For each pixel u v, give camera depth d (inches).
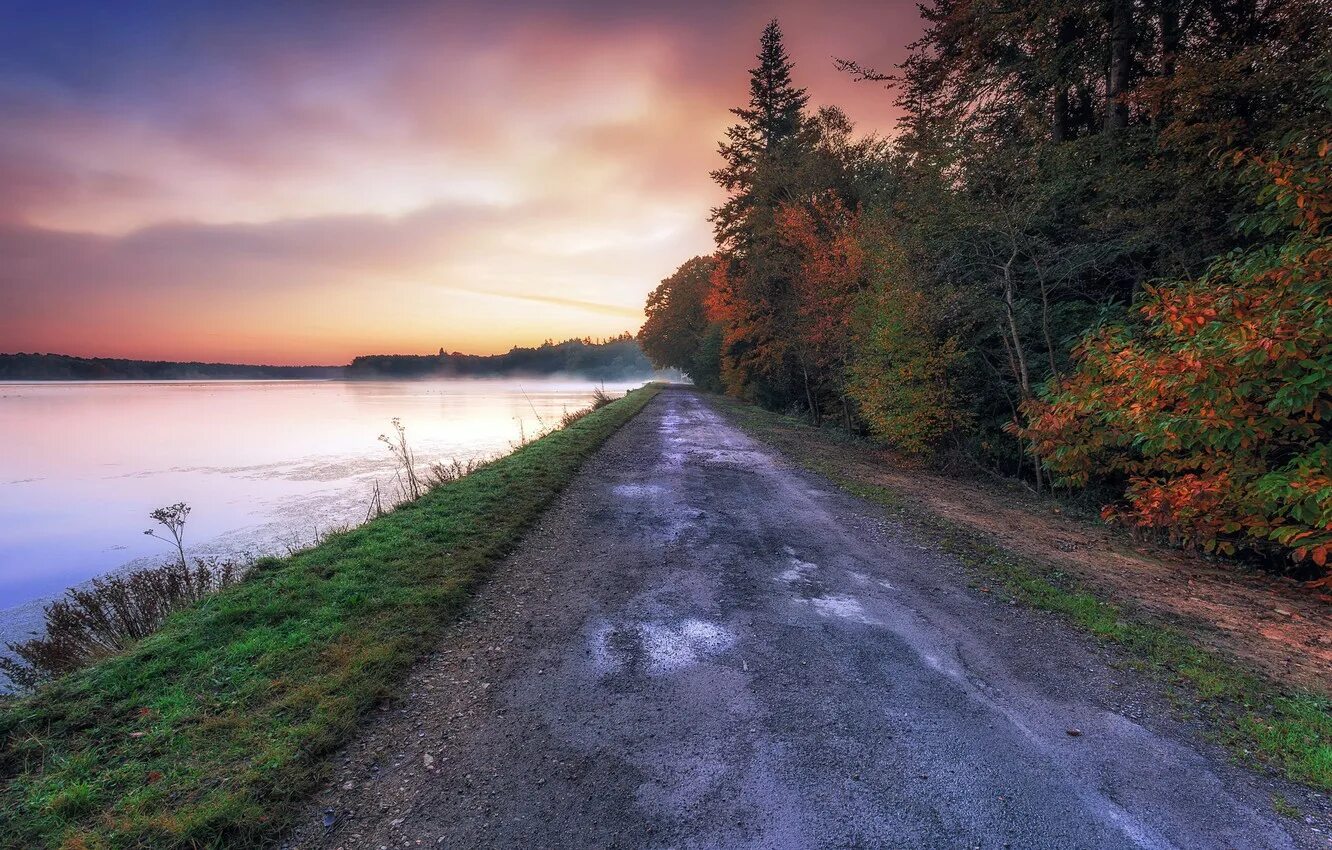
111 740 112.3
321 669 139.6
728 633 168.7
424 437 887.7
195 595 202.7
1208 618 187.3
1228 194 315.6
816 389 926.4
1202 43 399.2
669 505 326.0
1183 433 219.0
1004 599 198.5
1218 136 306.3
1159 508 249.3
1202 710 131.2
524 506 299.9
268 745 111.3
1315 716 128.1
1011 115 521.0
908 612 185.9
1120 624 176.7
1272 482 191.5
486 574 210.8
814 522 295.9
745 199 1139.3
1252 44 327.0
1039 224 413.1
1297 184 204.5
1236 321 199.0
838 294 695.7
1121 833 93.1
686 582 209.6
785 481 402.0
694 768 108.3
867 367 523.2
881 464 508.1
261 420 1283.2
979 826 94.0
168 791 98.1
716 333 1679.4
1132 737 120.5
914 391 468.1
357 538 244.2
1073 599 195.8
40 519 429.4
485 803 99.0
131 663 140.5
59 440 910.4
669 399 1407.5
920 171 484.7
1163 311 229.9
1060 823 95.0
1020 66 482.3
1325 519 176.2
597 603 189.6
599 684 139.5
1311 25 293.3
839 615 182.5
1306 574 242.4
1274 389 202.2
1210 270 245.8
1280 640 171.3
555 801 99.4
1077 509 360.8
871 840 90.8
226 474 599.5
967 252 452.4
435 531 253.4
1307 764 111.4
